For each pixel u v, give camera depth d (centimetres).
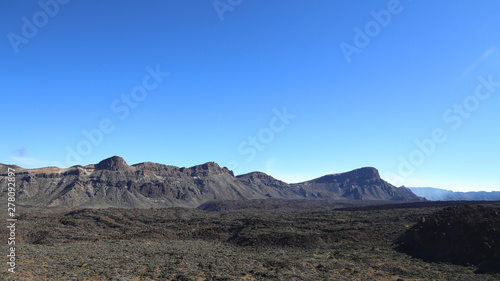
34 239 9144
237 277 4462
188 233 10056
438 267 5100
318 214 13525
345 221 10944
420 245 6241
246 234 8869
